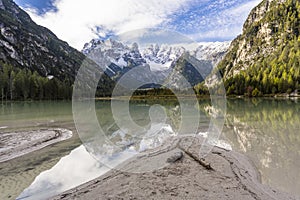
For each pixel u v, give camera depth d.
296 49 93.06
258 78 68.62
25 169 6.30
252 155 7.59
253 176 5.69
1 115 19.77
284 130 12.14
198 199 4.36
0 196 4.82
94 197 4.57
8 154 7.69
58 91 54.31
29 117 18.06
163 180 5.26
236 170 5.98
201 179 5.30
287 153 7.84
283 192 4.89
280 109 25.94
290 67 76.56
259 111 23.34
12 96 49.38
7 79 50.09
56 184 5.35
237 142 9.37
